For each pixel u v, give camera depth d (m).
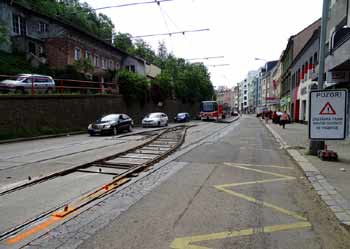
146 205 5.38
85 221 4.63
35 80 22.97
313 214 4.93
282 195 6.00
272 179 7.37
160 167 8.85
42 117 21.28
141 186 6.70
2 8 30.12
